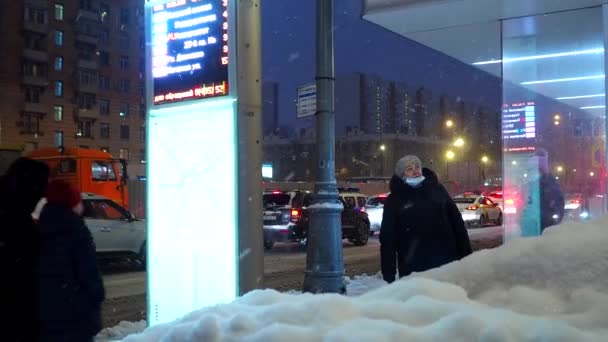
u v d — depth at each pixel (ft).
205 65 19.97
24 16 246.27
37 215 13.44
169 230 20.88
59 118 257.55
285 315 8.10
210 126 19.89
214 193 19.84
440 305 7.79
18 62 245.45
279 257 59.41
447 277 9.27
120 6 277.85
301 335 7.41
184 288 20.45
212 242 19.89
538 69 37.09
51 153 67.05
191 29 20.31
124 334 25.53
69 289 12.96
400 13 31.81
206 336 8.00
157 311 20.97
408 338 6.99
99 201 46.93
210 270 19.90
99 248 45.60
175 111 20.75
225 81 19.48
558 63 36.70
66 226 13.05
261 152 19.90
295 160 359.66
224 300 19.53
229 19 19.34
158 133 21.18
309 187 156.87
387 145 341.21
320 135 24.54
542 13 32.17
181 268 20.54
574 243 8.61
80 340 13.02
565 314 7.58
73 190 13.51
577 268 8.18
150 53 21.33
